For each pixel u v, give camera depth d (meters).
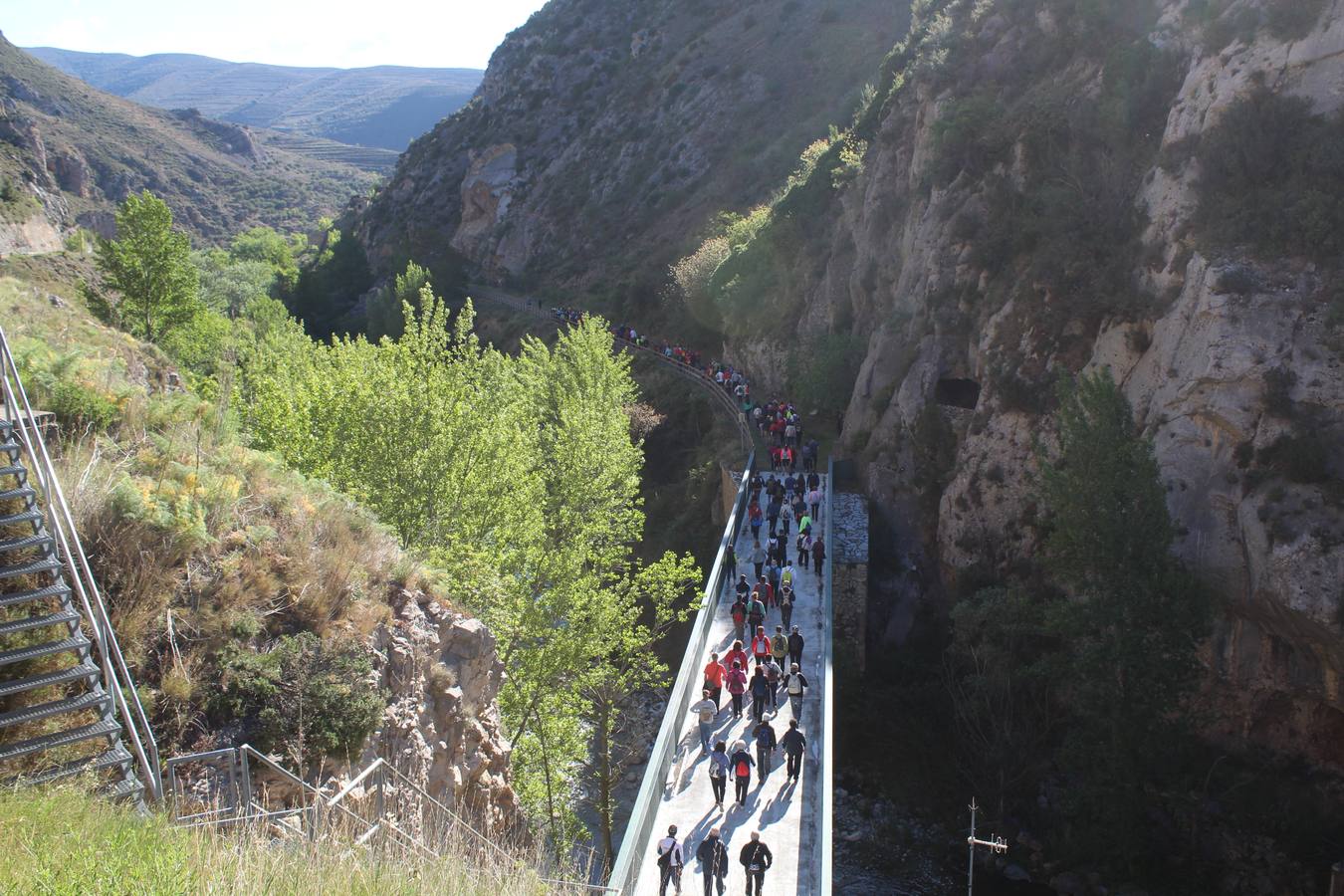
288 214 191.88
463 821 12.44
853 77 82.19
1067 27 36.94
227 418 15.81
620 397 44.53
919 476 35.06
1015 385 31.75
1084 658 23.84
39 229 95.75
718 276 57.78
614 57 111.31
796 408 46.25
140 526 11.32
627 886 13.12
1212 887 23.27
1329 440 23.72
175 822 7.78
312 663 11.38
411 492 22.83
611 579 33.56
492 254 100.12
